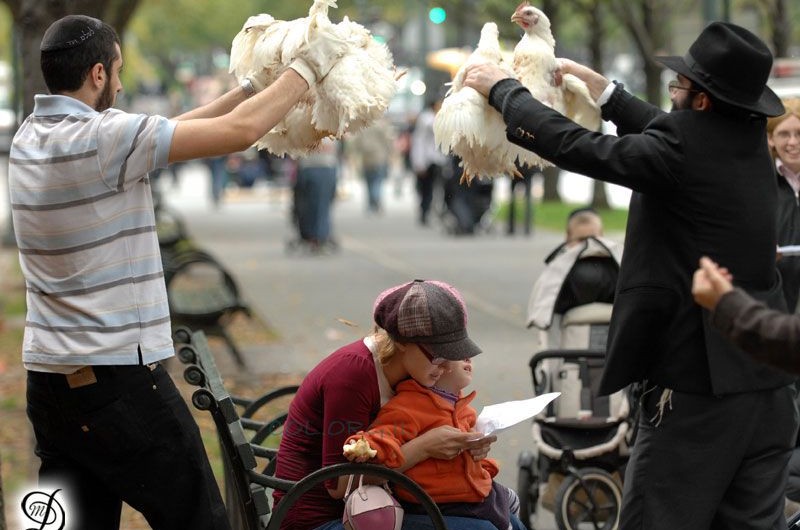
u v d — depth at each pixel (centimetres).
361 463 1228
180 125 1208
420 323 1251
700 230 1225
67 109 1238
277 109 1237
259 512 1286
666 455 1248
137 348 1227
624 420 1778
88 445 1241
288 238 6156
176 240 4497
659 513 1250
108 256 1220
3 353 3198
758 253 1233
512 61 1395
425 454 1255
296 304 3922
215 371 1507
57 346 1220
